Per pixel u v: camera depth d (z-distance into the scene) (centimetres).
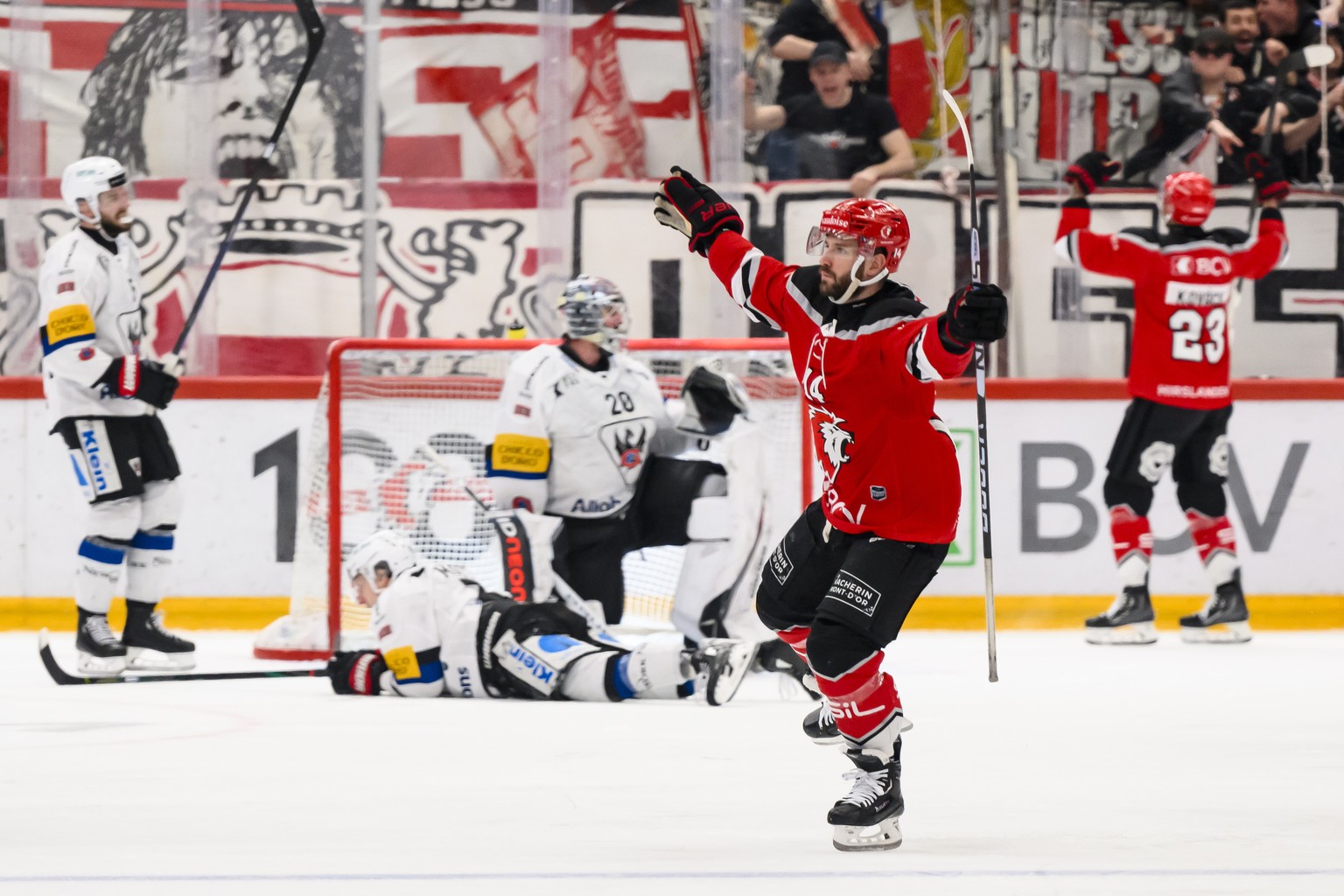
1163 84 3164
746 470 2061
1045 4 3100
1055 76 3111
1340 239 3145
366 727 1616
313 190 2998
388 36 3017
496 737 1554
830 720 1298
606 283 2003
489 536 2178
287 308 2992
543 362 1986
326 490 2214
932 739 1571
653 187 3023
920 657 2308
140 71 2978
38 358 2909
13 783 1306
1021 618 2712
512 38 3028
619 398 2002
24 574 2627
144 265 2953
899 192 3059
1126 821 1173
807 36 3058
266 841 1080
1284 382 2731
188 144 2939
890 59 3072
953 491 1098
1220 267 2478
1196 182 2502
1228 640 2538
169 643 2141
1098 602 2725
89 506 2066
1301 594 2745
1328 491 2745
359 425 2178
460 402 2183
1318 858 1043
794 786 1301
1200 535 2545
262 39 2995
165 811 1188
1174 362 2472
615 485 2016
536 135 3038
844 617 1070
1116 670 2153
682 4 3073
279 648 2255
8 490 2620
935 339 1008
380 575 1886
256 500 2622
